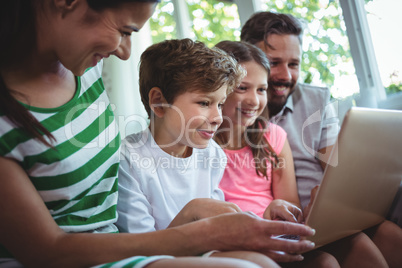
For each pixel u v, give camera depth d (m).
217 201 0.84
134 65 2.66
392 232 1.01
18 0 0.69
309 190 1.36
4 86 0.67
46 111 0.75
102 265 0.60
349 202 0.83
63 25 0.69
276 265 0.63
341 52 1.73
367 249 0.93
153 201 1.02
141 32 2.71
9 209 0.64
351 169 0.79
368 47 1.66
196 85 0.97
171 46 1.05
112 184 0.87
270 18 1.40
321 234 0.80
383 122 0.82
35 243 0.65
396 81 1.61
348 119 0.74
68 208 0.77
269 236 0.68
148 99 1.09
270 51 1.38
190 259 0.55
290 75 1.40
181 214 0.85
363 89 1.67
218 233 0.68
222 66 1.00
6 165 0.66
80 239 0.67
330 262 0.85
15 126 0.67
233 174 1.28
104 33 0.69
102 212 0.86
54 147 0.71
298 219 1.01
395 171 0.95
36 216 0.66
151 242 0.68
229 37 2.62
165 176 1.04
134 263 0.57
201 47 1.04
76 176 0.76
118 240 0.68
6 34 0.70
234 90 1.21
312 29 1.83
